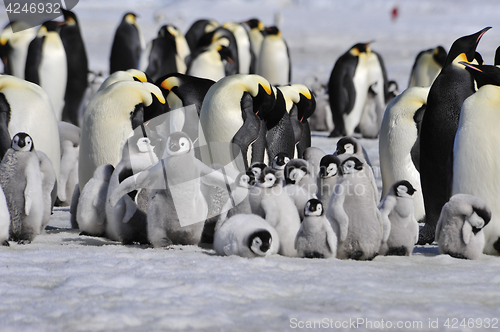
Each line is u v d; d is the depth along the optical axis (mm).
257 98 25250
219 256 17453
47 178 20469
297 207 19812
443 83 23594
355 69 52312
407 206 18109
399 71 98562
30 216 19219
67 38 53438
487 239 19906
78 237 21000
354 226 17328
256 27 82375
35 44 47875
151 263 16156
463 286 14633
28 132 23156
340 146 24922
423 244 22281
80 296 13234
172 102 27562
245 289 13781
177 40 61938
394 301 13297
